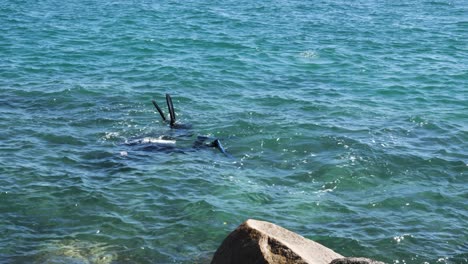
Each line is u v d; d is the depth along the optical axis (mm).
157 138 18234
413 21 37906
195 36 32000
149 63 26719
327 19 37938
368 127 19500
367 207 14555
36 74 24656
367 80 25281
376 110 21328
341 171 16234
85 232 13102
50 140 17875
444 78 25750
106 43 30141
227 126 19312
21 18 35250
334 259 10328
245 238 10414
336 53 29609
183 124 19422
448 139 18719
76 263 11922
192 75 24984
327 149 17688
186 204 14312
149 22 35281
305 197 14930
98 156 16906
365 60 28531
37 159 16500
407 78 25641
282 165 16703
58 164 16281
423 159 17141
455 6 43719
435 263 12398
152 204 14312
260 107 21281
